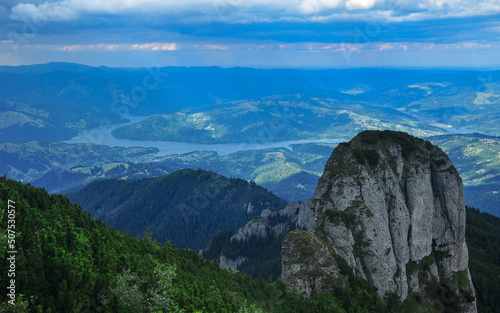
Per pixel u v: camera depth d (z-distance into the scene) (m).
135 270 60.91
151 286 55.69
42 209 69.62
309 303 77.38
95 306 47.16
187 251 96.94
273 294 82.88
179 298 57.41
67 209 73.31
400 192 107.62
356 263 94.88
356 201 102.31
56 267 47.69
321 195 108.94
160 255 81.31
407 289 99.25
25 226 54.41
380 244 98.94
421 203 109.31
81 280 48.22
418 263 106.19
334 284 83.81
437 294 103.00
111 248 64.25
